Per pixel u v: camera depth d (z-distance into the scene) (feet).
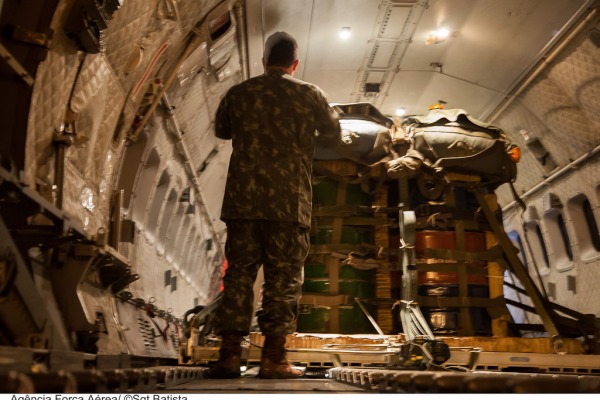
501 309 16.16
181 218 28.89
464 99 27.37
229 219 11.94
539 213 29.84
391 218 16.83
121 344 14.29
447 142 16.71
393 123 17.44
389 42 22.67
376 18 20.86
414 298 15.19
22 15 9.34
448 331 15.85
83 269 11.51
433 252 16.10
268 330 11.71
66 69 10.45
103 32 11.71
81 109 11.69
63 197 10.87
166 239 26.81
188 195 28.55
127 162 19.01
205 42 19.13
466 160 16.66
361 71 25.22
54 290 11.32
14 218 8.40
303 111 12.42
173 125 21.68
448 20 21.02
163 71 17.07
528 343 14.96
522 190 30.81
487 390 5.73
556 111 24.50
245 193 11.84
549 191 28.30
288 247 11.82
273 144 12.06
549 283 30.25
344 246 16.10
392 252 16.33
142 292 21.18
